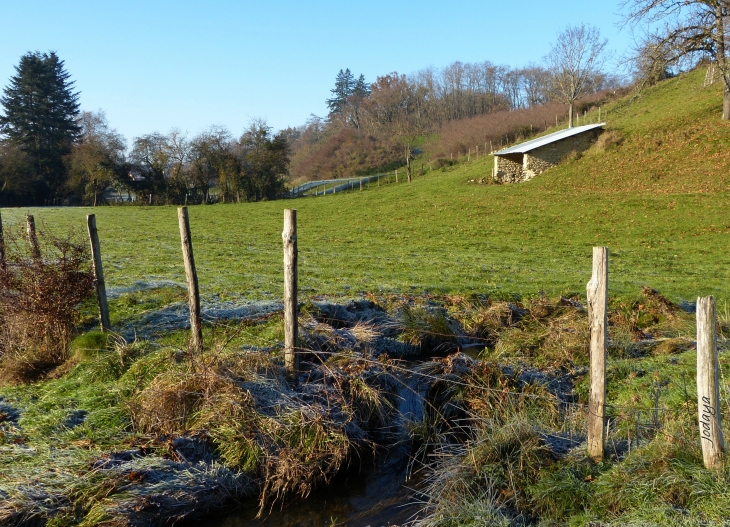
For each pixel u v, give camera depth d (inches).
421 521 227.3
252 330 413.4
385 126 4131.4
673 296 587.8
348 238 1167.0
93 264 400.8
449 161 2773.1
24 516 214.5
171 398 284.0
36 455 247.8
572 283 645.9
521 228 1204.5
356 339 407.5
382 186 2672.2
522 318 500.1
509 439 255.1
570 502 214.4
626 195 1417.3
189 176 2709.2
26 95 3250.5
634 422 268.7
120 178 2674.7
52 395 315.3
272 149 2706.7
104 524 217.0
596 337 226.2
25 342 374.3
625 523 195.0
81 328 421.1
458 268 776.9
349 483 275.6
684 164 1521.9
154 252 932.0
